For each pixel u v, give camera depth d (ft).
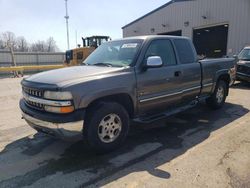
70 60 62.90
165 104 16.75
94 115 12.75
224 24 62.95
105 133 13.38
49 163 12.81
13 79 61.72
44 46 178.50
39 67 75.20
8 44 95.09
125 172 11.79
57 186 10.73
